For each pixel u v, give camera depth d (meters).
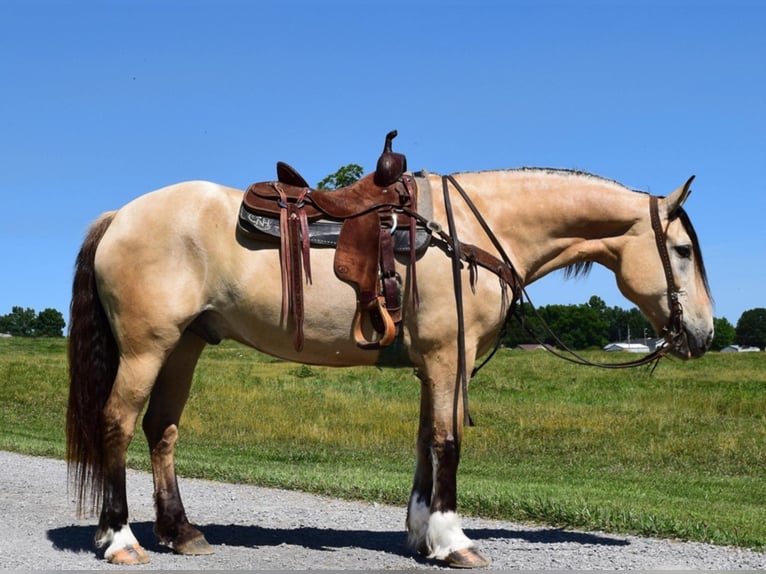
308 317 5.50
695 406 19.50
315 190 5.67
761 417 18.06
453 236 5.54
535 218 5.88
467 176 6.02
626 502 8.62
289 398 19.97
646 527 6.62
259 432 16.28
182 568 5.36
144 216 5.59
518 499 7.85
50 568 5.34
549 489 9.62
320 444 15.28
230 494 8.66
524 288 5.93
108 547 5.53
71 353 5.73
